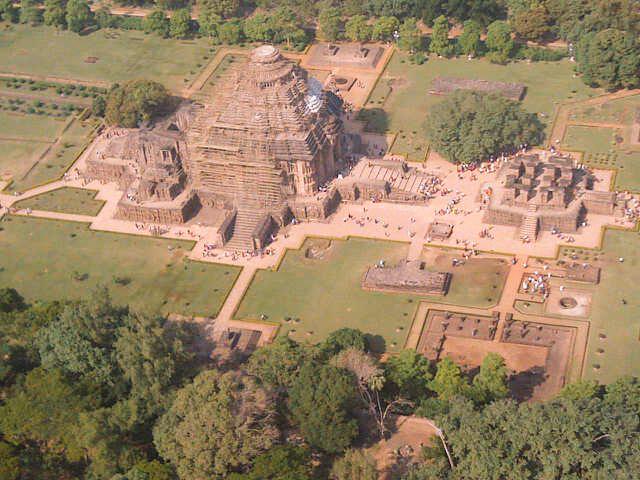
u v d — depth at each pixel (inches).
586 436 7421.3
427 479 7554.1
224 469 7795.3
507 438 7598.4
